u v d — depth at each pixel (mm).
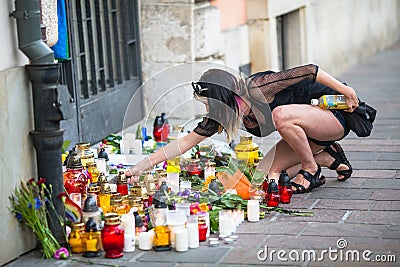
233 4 9766
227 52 9484
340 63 13141
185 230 4883
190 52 8578
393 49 16250
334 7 12859
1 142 4738
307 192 6051
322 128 5949
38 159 4961
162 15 8586
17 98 4863
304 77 5785
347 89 5848
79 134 7395
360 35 14609
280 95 5941
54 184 4961
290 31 11375
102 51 7953
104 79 7980
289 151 6172
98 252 4859
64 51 6387
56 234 4977
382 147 7496
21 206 4844
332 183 6312
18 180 4883
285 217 5500
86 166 5859
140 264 4695
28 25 4887
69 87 7250
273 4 10227
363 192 6043
